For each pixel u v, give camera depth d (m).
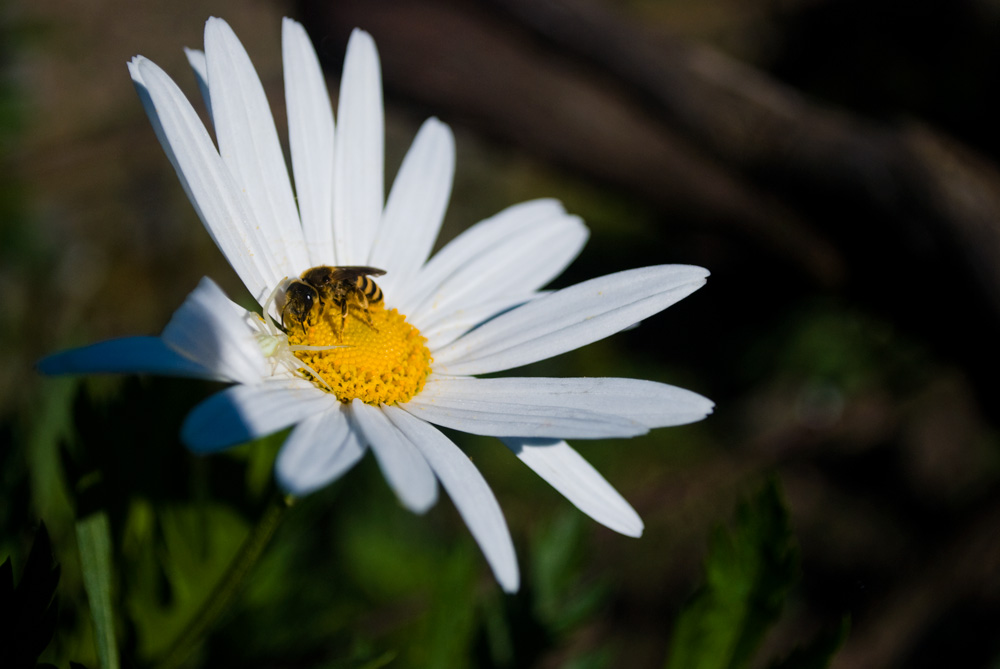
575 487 0.18
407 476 0.16
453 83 0.28
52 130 0.36
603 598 0.22
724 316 0.41
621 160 0.30
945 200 0.27
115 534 0.19
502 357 0.20
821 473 0.37
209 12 0.45
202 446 0.16
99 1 0.42
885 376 0.36
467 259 0.21
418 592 0.25
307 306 0.19
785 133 0.28
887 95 0.37
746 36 0.45
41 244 0.33
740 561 0.20
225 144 0.19
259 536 0.18
